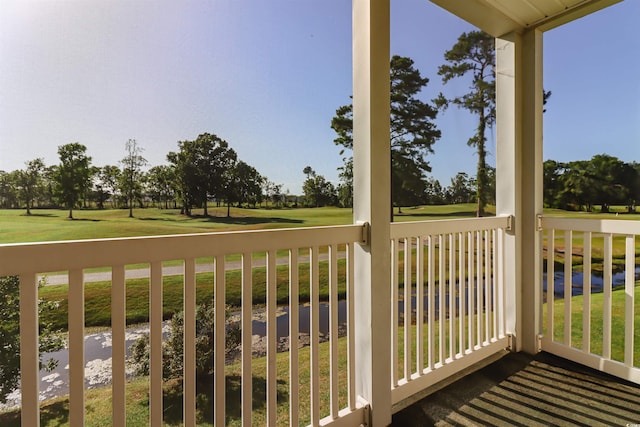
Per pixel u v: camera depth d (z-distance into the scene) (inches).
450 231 78.8
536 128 91.8
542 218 92.1
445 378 79.5
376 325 60.1
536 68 91.5
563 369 83.5
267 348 50.1
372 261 59.4
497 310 93.2
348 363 60.3
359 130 61.1
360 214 61.4
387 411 62.1
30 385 32.6
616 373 78.4
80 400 35.1
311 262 54.5
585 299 84.6
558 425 61.9
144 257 38.8
